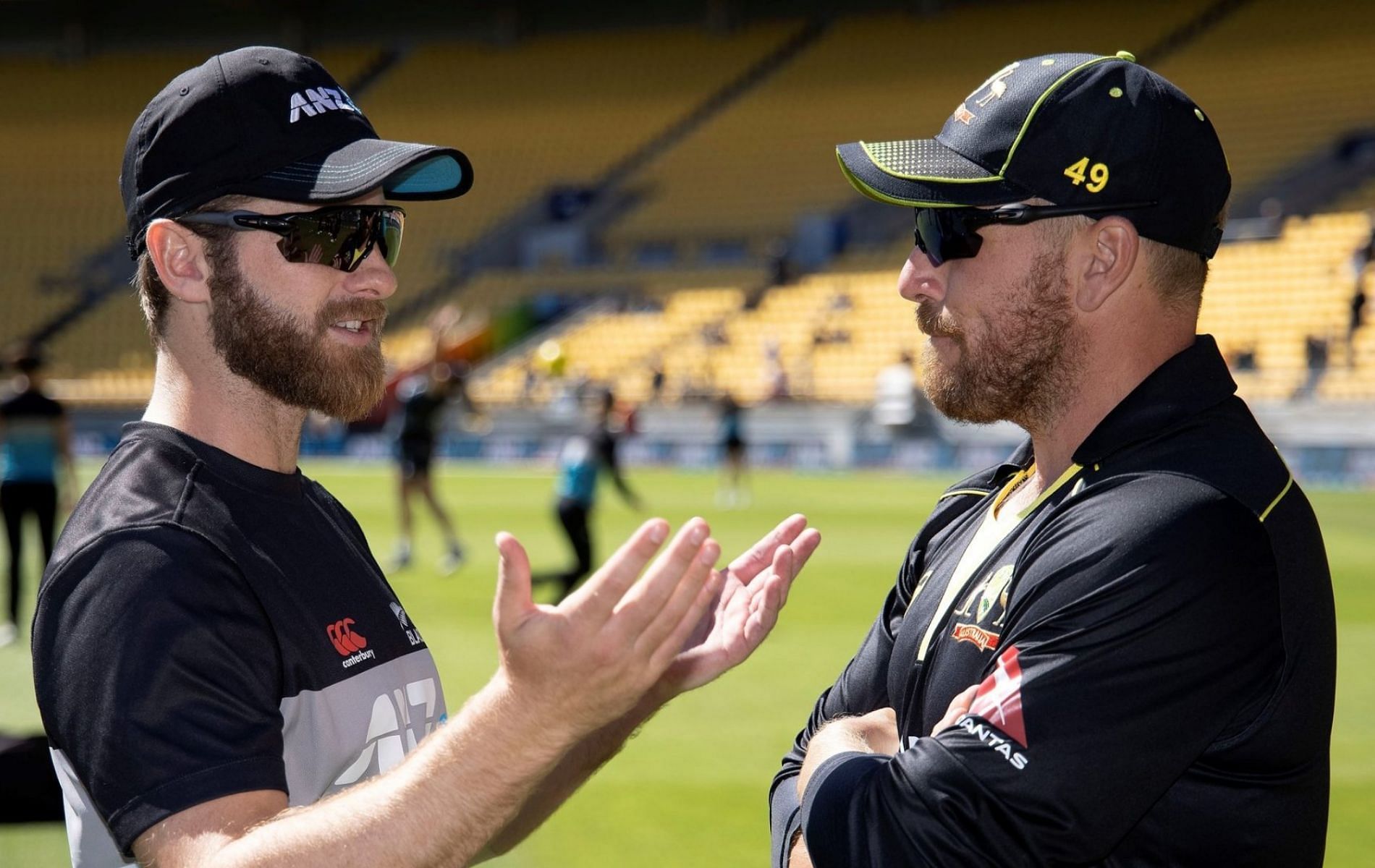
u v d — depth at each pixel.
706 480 23.92
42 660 1.66
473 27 40.34
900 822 1.74
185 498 1.77
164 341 1.93
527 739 1.48
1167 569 1.71
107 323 33.78
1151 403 1.87
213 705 1.62
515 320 31.88
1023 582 1.85
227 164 1.82
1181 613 1.71
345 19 41.06
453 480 24.19
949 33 35.97
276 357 1.87
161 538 1.69
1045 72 1.95
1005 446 24.44
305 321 1.88
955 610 2.00
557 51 39.91
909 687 2.06
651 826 4.89
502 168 36.69
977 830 1.70
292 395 1.91
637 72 38.53
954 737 1.75
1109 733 1.70
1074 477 1.92
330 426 28.19
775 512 17.86
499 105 38.72
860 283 29.66
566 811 5.07
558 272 33.31
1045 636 1.76
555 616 1.45
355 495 21.16
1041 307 1.94
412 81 40.03
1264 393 23.02
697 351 29.61
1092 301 1.92
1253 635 1.72
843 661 8.05
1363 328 23.81
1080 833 1.70
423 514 18.03
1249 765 1.75
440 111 38.78
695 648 1.87
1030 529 1.92
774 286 30.47
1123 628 1.71
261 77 1.86
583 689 1.45
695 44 38.78
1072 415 1.98
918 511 17.97
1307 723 1.77
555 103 38.38
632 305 31.47
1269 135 28.89
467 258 34.56
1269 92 30.17
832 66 36.41
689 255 32.97
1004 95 1.96
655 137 36.38
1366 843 4.60
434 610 10.04
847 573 12.07
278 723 1.70
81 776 1.62
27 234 36.72
